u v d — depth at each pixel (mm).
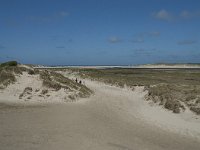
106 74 99250
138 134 18016
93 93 41219
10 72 36250
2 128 17562
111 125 20219
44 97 32219
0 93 31781
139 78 78375
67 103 30547
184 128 20547
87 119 21812
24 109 25844
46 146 13891
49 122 20109
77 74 84688
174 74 105625
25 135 15945
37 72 38906
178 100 29500
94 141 15328
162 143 16188
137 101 35219
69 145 14273
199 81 69062
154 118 24203
